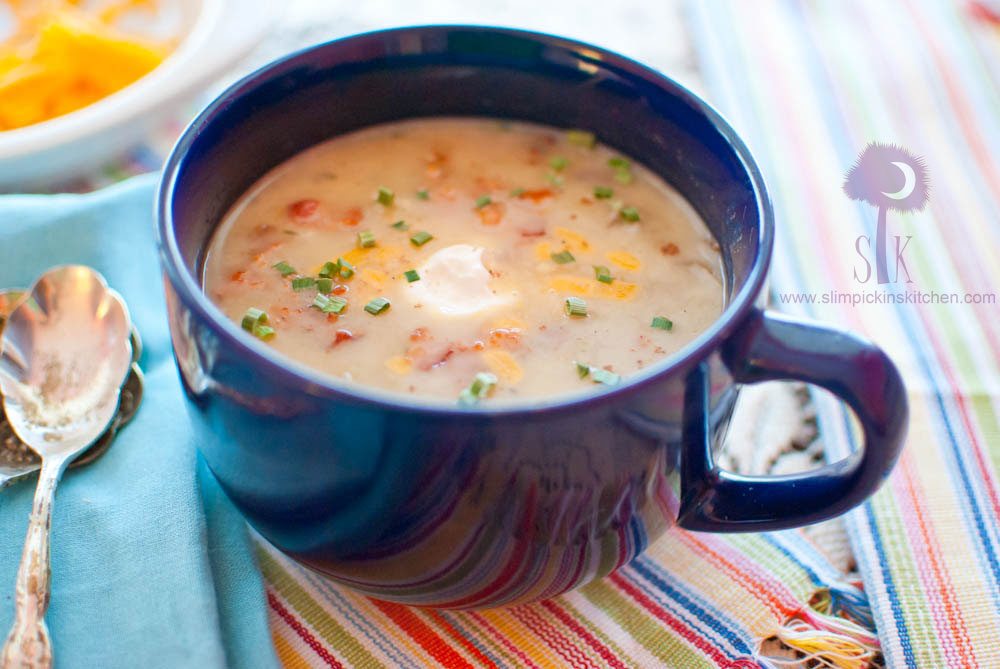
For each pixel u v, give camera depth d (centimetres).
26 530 41
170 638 39
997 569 42
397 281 42
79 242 47
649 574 42
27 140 49
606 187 45
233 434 36
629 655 40
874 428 36
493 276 42
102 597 40
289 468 36
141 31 57
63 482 42
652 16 63
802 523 38
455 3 63
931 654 40
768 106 57
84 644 39
